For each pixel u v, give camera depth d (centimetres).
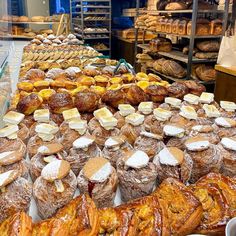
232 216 64
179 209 62
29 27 555
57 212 62
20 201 63
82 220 56
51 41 354
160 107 114
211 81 342
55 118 110
